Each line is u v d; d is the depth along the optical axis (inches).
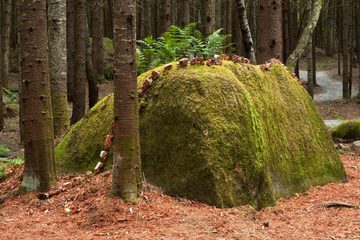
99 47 999.0
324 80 1302.9
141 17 1232.2
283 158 245.3
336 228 191.5
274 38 355.9
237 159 211.8
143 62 316.5
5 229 189.9
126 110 198.2
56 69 332.8
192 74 227.6
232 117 218.2
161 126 222.7
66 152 263.0
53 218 199.8
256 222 194.2
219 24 1046.4
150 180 217.0
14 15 1210.6
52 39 335.0
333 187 258.5
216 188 204.5
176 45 307.1
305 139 266.8
